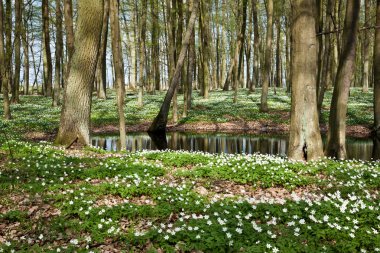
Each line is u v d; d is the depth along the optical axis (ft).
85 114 49.21
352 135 72.84
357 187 28.60
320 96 75.92
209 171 34.04
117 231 19.33
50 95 137.49
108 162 37.14
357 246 17.62
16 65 110.73
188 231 18.69
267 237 18.03
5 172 31.60
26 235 20.06
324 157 39.55
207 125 88.69
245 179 31.63
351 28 43.09
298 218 20.62
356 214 20.76
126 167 34.42
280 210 21.59
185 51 79.87
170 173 35.01
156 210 22.61
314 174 33.96
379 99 70.03
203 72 132.36
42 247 18.26
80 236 19.79
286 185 30.50
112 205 23.80
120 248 18.29
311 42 39.58
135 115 100.48
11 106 104.83
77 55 48.01
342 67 43.88
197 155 42.42
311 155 39.88
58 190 27.43
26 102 116.67
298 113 40.37
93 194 26.86
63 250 17.51
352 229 18.65
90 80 49.24
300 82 40.04
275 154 54.49
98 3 47.39
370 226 19.72
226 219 20.02
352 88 152.56
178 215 22.79
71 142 47.60
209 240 17.46
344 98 43.88
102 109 107.86
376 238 17.75
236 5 132.46
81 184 28.86
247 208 22.18
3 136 63.21
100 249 18.22
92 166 35.70
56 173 31.91
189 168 37.60
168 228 20.44
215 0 160.56
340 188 28.58
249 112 100.63
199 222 19.69
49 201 24.94
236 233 18.17
